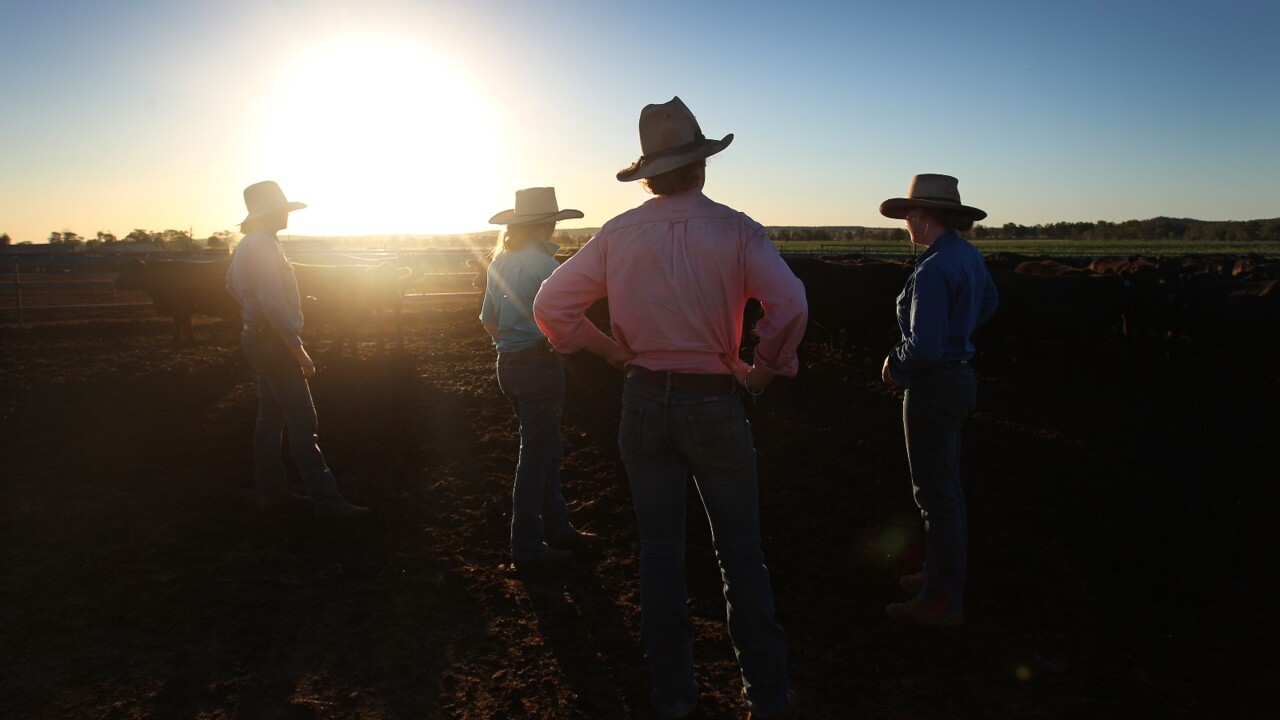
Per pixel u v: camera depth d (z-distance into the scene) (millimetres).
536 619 3412
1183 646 3227
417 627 3320
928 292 3074
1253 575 3910
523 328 3738
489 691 2861
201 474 5332
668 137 2383
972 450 6145
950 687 2910
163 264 11312
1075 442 6449
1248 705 2811
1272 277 15742
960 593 3342
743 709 2752
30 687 2812
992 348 11016
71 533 4262
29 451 5777
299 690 2832
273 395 4473
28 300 17688
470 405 7457
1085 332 10609
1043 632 3338
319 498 4480
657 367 2387
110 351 10438
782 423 6957
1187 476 5520
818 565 3980
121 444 6004
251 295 4160
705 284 2299
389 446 6070
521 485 3893
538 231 3834
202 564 3896
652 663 2613
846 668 3033
